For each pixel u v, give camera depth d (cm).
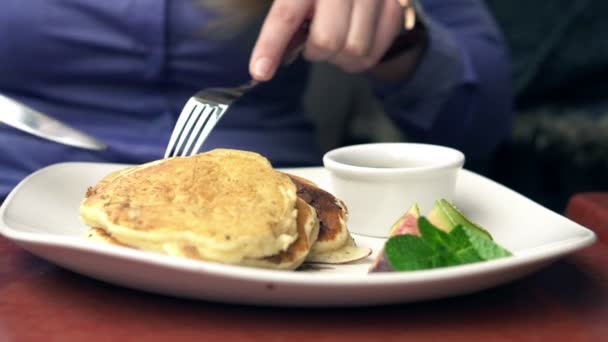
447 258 56
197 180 59
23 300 57
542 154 136
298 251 59
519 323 55
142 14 93
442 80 107
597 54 133
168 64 95
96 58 94
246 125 99
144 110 96
